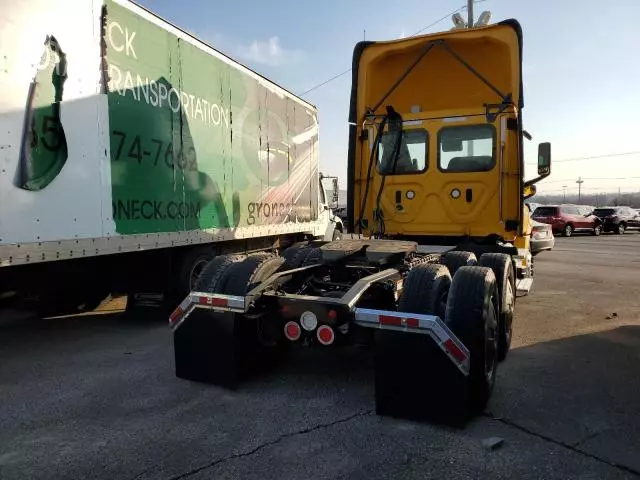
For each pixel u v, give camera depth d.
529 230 7.70
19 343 5.82
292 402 4.05
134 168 5.91
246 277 4.26
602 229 30.52
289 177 10.02
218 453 3.22
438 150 6.88
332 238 12.58
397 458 3.16
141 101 6.00
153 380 4.55
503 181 6.54
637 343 5.82
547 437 3.45
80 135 5.17
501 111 6.51
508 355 5.34
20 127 4.57
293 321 4.09
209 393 4.23
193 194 7.01
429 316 3.53
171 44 6.53
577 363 5.07
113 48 5.57
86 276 5.96
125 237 5.78
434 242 7.11
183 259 7.16
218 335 4.29
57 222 4.94
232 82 7.95
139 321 6.98
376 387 3.74
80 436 3.45
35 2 4.70
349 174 7.54
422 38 6.91
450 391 3.52
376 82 7.49
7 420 3.71
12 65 4.50
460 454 3.21
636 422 3.69
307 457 3.17
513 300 5.81
